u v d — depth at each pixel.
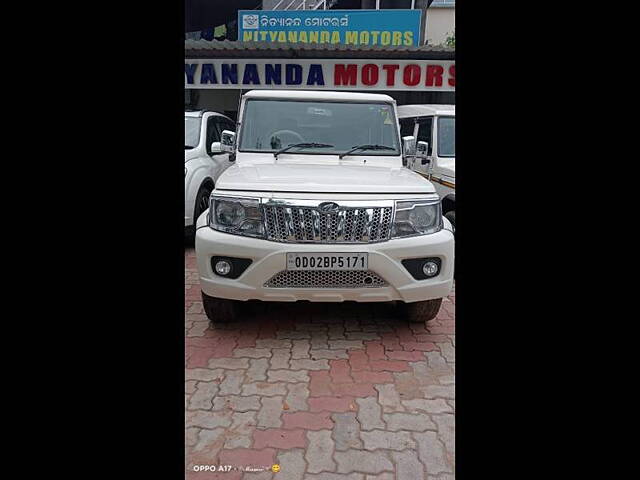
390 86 8.50
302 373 2.85
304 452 2.18
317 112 4.16
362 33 9.08
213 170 6.06
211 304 3.25
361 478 2.03
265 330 3.43
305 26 9.17
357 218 2.92
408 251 2.95
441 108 6.48
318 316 3.68
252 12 9.23
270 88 8.67
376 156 4.04
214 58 8.62
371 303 3.95
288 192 2.96
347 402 2.57
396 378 2.81
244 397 2.60
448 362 3.01
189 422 2.37
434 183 5.91
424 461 2.13
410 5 10.46
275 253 2.88
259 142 4.04
